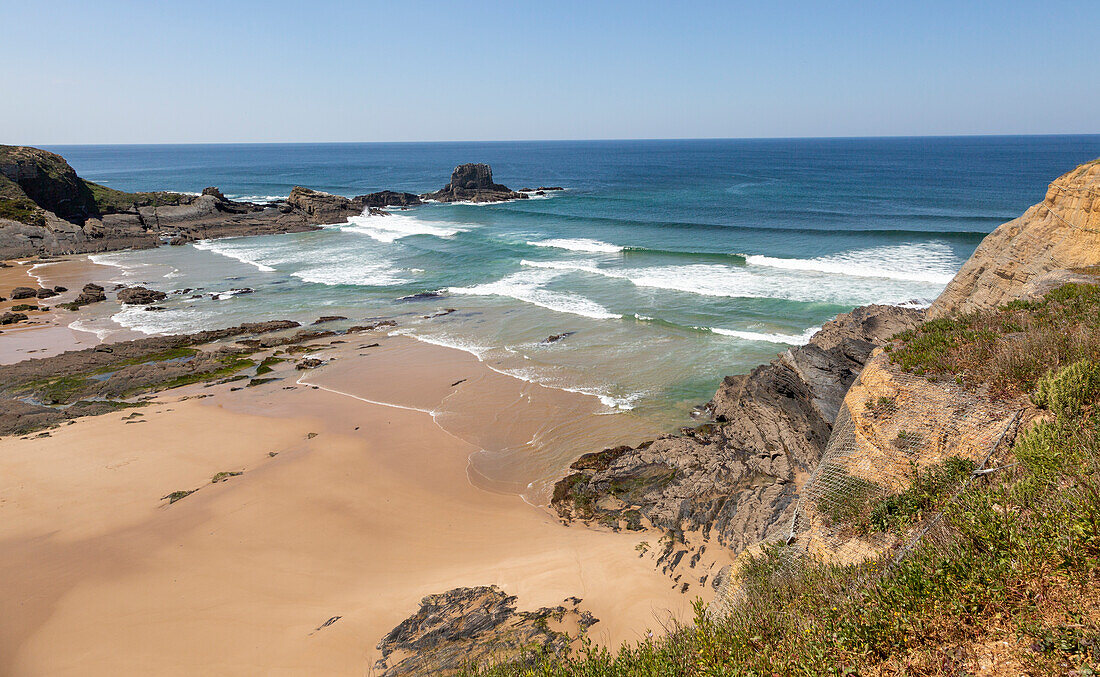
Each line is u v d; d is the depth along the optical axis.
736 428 16.33
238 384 23.56
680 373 21.95
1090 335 7.07
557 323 28.33
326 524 14.38
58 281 41.75
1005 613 4.11
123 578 12.65
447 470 16.75
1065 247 14.31
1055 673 3.55
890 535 6.29
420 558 13.05
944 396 7.24
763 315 27.59
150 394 23.05
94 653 10.67
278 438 18.98
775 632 5.23
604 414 19.22
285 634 10.78
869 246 40.78
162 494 15.87
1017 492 5.18
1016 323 8.46
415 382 22.72
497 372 23.06
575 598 10.91
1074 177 14.70
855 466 7.50
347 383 23.06
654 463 15.56
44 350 28.05
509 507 14.91
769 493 12.85
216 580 12.48
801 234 46.72
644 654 6.12
